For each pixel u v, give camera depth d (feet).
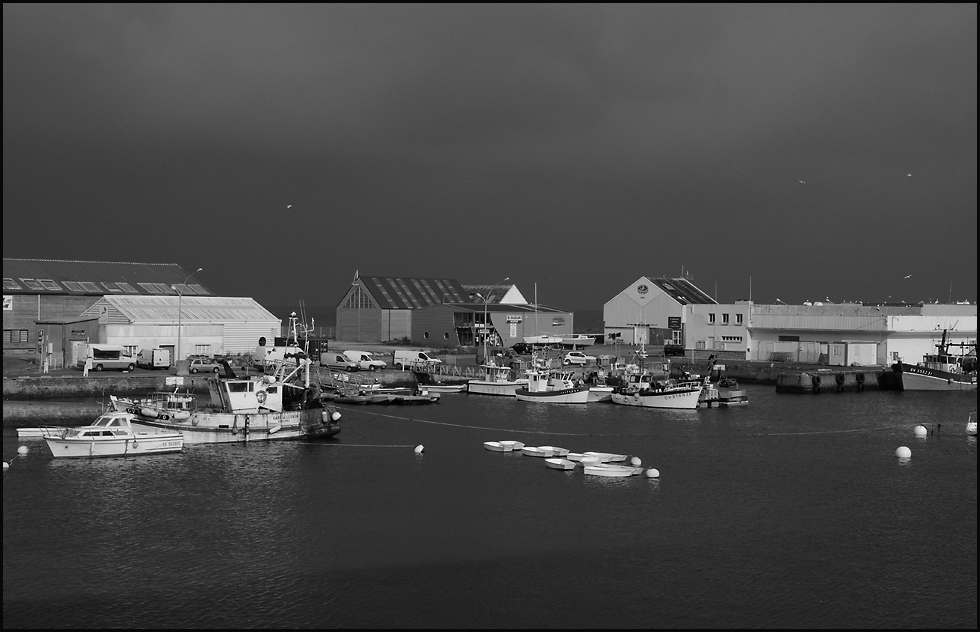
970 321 396.98
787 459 200.85
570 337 457.68
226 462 189.37
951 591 123.24
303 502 160.66
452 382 325.01
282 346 324.19
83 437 186.80
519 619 113.50
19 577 124.67
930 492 172.04
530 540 141.38
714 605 118.01
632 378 302.25
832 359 379.76
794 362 389.80
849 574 128.57
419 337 471.62
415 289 509.76
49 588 121.19
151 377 273.33
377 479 177.88
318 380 269.23
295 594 120.06
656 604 118.01
